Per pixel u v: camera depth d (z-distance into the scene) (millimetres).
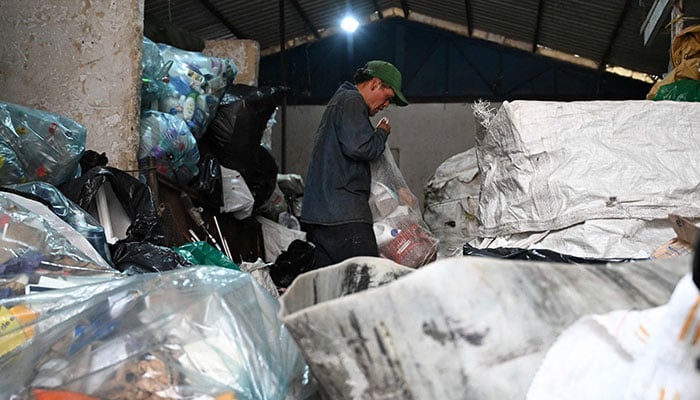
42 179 2338
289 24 8820
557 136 2062
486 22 8852
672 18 3814
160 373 1104
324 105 9680
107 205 2467
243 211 3840
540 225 2006
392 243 2934
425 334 807
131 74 2986
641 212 1924
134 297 1238
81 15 3023
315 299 1104
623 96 9195
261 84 9750
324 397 950
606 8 7117
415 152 9531
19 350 1190
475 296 800
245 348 1151
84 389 1106
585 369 759
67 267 1654
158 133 3111
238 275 1333
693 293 713
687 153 2008
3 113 2250
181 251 2230
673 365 714
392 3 9227
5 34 3041
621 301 812
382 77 3023
